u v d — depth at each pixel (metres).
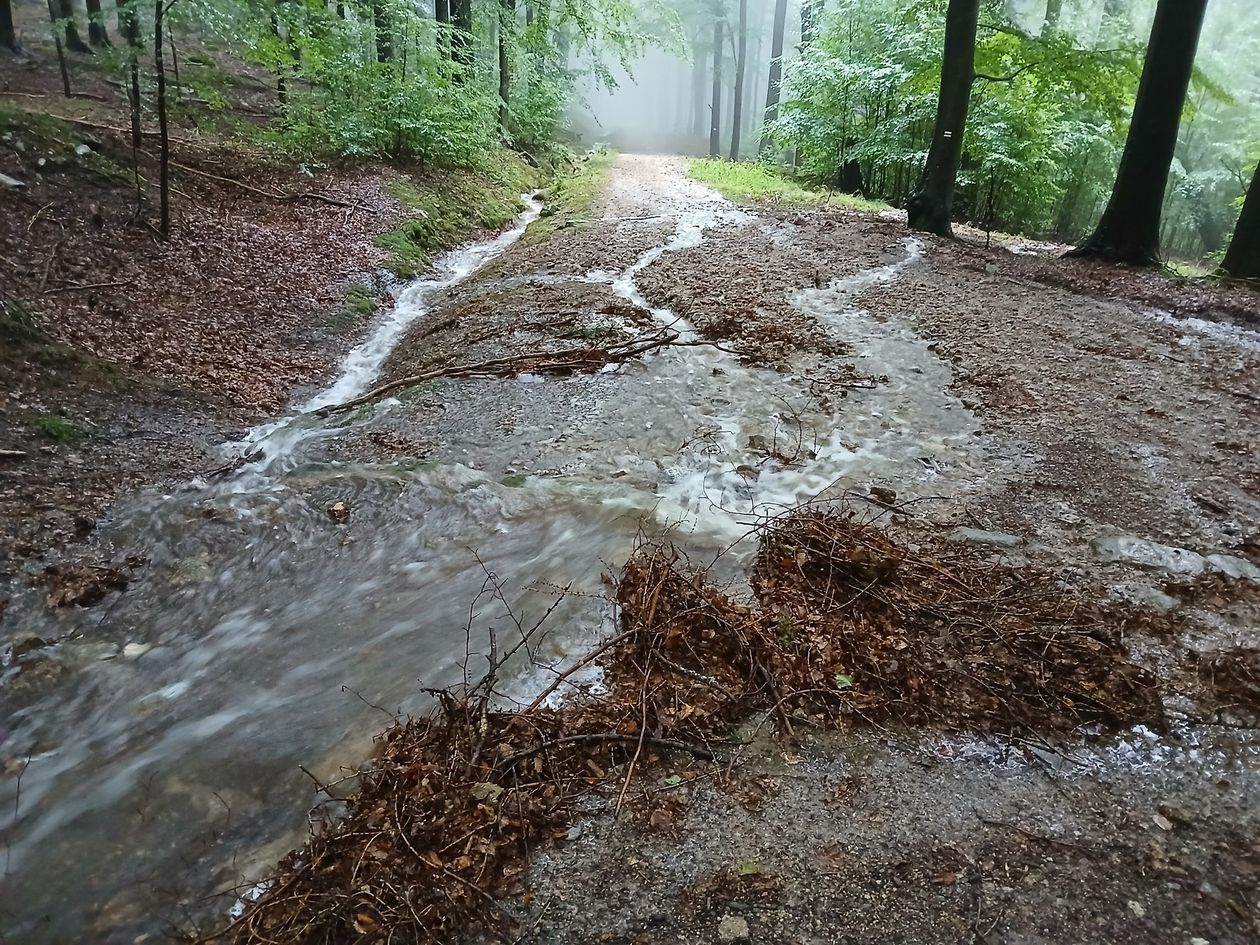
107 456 5.84
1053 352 7.59
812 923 2.50
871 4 18.20
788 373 7.20
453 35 17.69
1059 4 17.34
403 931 2.46
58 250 8.11
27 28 16.56
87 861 2.88
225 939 2.52
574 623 4.04
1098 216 18.95
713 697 3.37
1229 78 20.34
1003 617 3.87
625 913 2.54
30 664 3.94
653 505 5.21
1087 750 3.21
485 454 6.05
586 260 11.24
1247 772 3.12
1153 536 4.72
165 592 4.57
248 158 12.50
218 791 3.15
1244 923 2.52
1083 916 2.54
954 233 14.09
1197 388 6.79
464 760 3.03
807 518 4.53
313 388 7.97
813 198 16.53
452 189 15.34
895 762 3.12
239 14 10.24
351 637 4.14
